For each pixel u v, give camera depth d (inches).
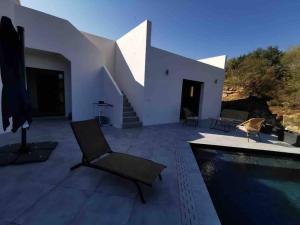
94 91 319.3
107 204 94.4
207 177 169.6
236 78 600.7
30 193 99.9
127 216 86.3
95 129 140.9
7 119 126.0
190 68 383.6
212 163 201.9
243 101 543.8
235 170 186.1
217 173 178.4
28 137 209.9
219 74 458.9
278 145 245.6
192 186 119.1
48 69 320.5
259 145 239.9
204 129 323.0
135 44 320.5
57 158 149.9
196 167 151.2
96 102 323.3
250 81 556.4
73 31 283.9
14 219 79.4
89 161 119.7
